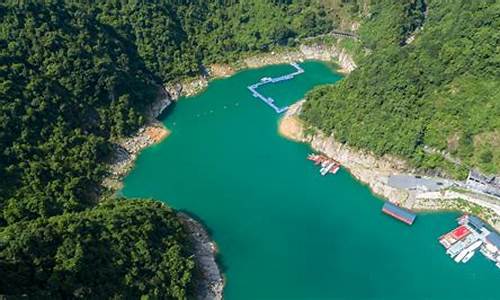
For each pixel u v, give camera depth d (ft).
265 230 620.49
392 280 561.02
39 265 451.12
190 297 517.96
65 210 606.14
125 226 531.09
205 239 604.90
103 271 479.41
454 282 559.79
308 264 578.25
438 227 625.41
